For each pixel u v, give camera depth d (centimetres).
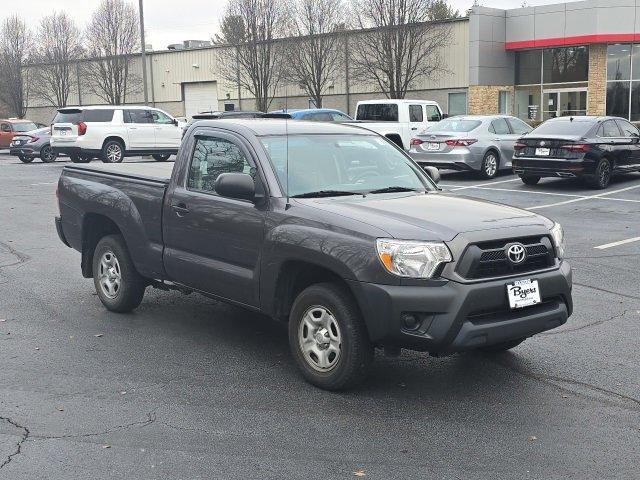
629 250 1008
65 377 541
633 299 759
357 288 470
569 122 1700
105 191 693
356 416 470
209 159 602
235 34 3978
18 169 2489
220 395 505
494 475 392
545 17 3406
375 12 3528
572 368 560
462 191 1675
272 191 539
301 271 529
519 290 476
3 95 5116
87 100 5122
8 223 1292
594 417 470
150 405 488
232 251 562
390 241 462
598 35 3228
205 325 675
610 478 389
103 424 457
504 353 595
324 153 591
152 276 652
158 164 805
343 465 403
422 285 457
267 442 432
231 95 4625
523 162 1684
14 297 779
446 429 450
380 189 581
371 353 493
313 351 515
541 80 3556
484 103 3528
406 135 2320
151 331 656
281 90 4284
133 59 4903
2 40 5066
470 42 3512
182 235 608
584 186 1727
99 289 725
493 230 481
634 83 3275
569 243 1061
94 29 4725
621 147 1694
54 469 398
